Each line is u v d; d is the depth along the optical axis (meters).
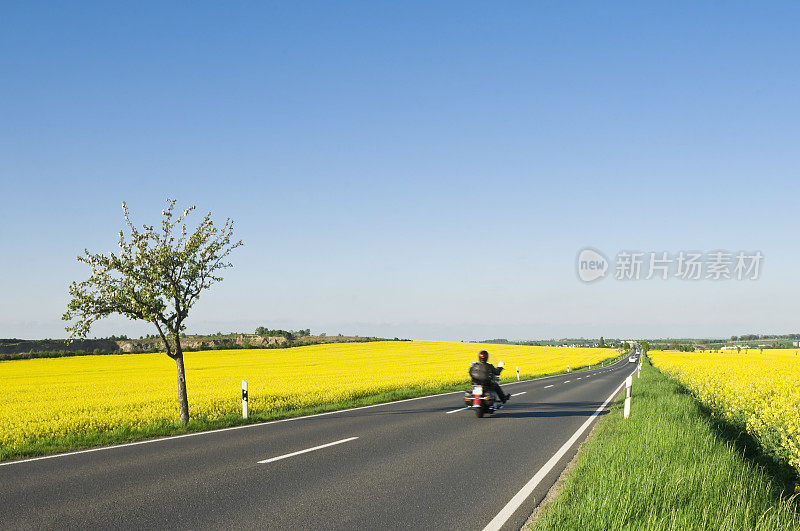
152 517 5.65
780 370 28.55
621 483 5.52
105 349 95.31
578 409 16.05
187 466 8.12
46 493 6.58
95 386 29.28
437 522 5.59
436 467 8.11
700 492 5.48
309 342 117.06
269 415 14.51
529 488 6.94
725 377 23.00
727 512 4.86
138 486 6.93
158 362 60.25
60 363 59.31
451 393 21.75
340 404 17.12
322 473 7.69
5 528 5.29
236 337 117.19
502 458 8.80
